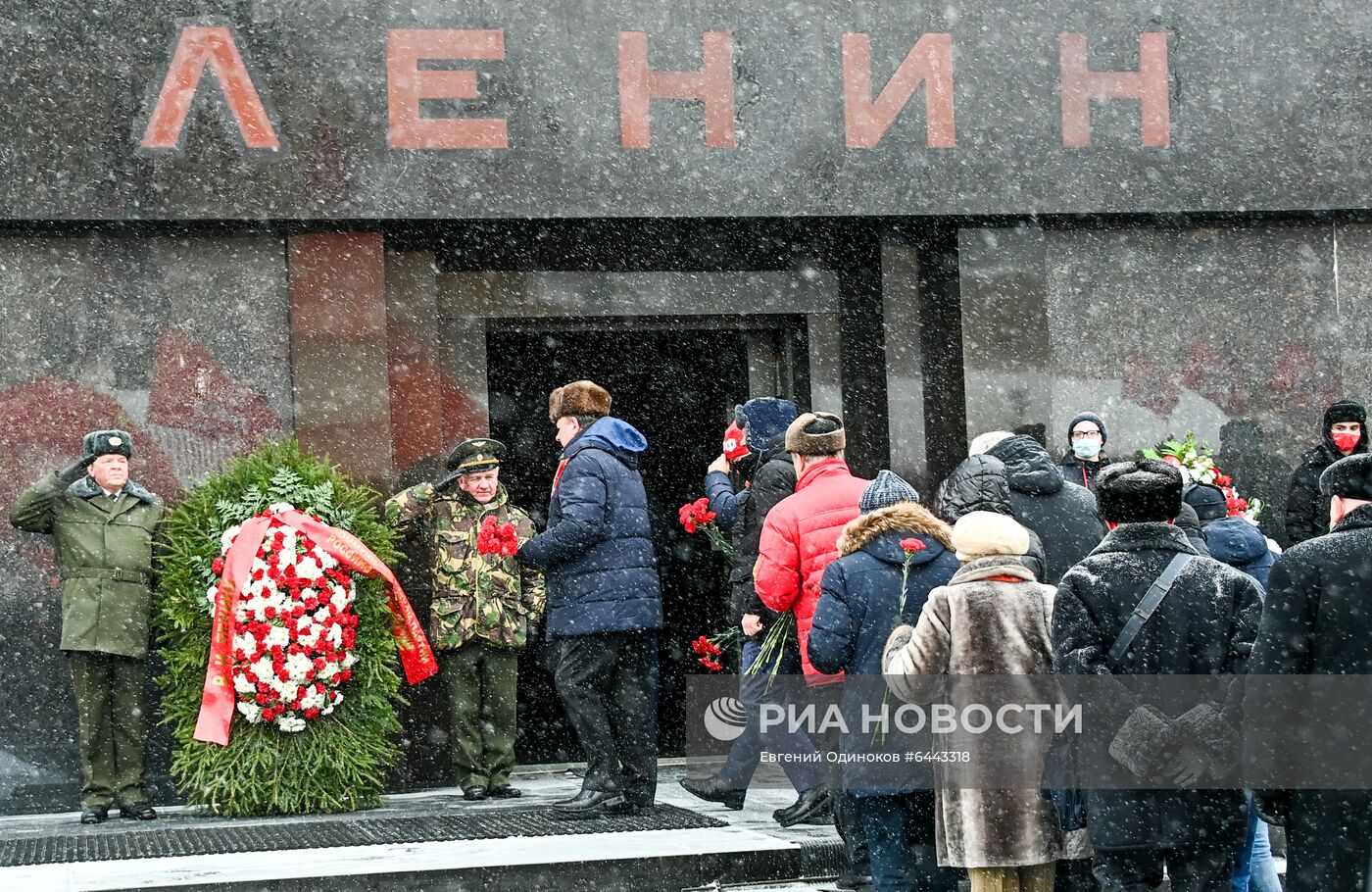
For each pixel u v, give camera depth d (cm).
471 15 915
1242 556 630
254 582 795
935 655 512
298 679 791
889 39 956
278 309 905
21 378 875
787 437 665
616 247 986
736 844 677
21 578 862
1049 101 968
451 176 912
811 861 668
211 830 750
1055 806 509
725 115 940
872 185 952
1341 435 910
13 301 877
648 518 758
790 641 730
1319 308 1005
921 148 957
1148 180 976
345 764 804
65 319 881
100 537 797
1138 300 989
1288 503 927
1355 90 997
